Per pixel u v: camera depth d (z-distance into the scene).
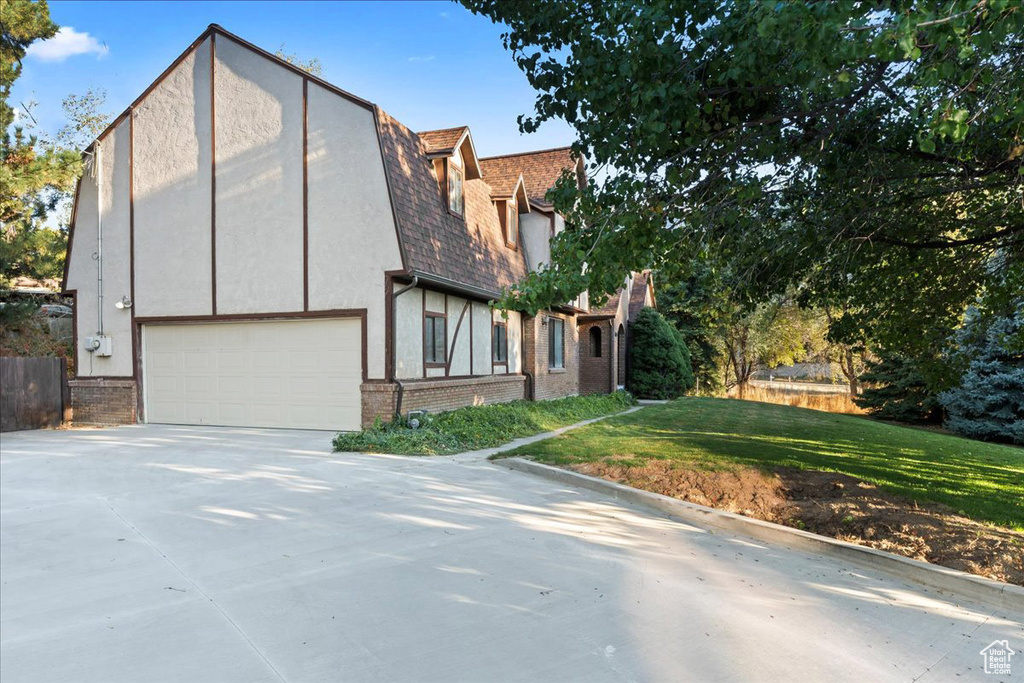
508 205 18.25
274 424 13.37
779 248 7.21
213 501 7.11
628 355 26.67
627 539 5.83
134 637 3.82
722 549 5.59
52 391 14.49
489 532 6.00
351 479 8.29
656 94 5.02
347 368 12.75
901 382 20.92
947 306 8.28
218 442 11.46
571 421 15.99
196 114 13.93
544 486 8.04
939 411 21.02
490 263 16.38
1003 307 8.26
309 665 3.48
